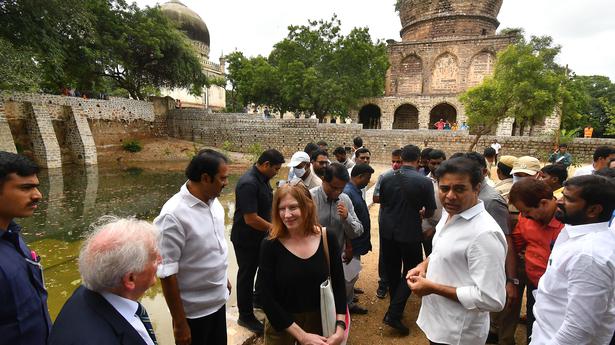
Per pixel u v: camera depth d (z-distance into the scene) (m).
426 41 29.42
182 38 27.91
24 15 16.67
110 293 1.46
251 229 3.56
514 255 3.18
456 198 2.20
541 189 2.75
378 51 27.89
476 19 29.67
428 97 28.62
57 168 20.72
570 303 1.79
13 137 19.69
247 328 3.73
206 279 2.63
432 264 2.42
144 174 19.92
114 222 1.58
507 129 25.22
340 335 2.34
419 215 3.86
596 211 1.88
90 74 25.64
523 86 15.50
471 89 17.56
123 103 26.88
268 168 3.57
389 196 3.91
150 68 27.70
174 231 2.42
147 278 1.53
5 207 1.95
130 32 24.27
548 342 1.97
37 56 18.14
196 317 2.64
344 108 27.72
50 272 6.64
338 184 3.53
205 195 2.62
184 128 31.47
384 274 4.58
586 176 1.96
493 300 2.03
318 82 26.69
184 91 39.91
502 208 3.20
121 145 26.48
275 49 30.62
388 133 25.50
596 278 1.72
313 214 2.46
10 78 14.53
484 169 3.68
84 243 1.50
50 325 2.08
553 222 2.78
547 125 25.08
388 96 30.22
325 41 28.02
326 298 2.32
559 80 16.41
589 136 23.11
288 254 2.40
